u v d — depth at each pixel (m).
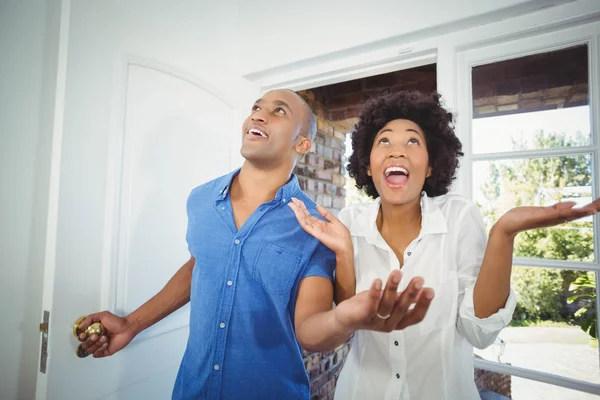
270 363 0.67
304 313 0.61
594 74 0.88
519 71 1.00
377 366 0.76
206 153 1.15
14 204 0.87
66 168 0.77
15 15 0.87
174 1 1.05
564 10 0.88
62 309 0.76
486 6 0.94
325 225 0.65
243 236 0.67
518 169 1.00
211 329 0.66
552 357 0.93
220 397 0.65
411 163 0.71
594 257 0.89
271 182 0.75
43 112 0.92
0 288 0.85
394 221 0.80
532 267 0.97
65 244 0.77
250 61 1.33
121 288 0.88
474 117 1.05
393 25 1.08
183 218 1.06
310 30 1.22
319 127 1.90
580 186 0.92
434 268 0.74
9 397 0.87
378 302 0.39
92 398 0.82
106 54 0.85
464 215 0.77
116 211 0.87
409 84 1.76
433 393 0.71
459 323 0.69
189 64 1.09
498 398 1.05
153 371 0.98
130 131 0.91
